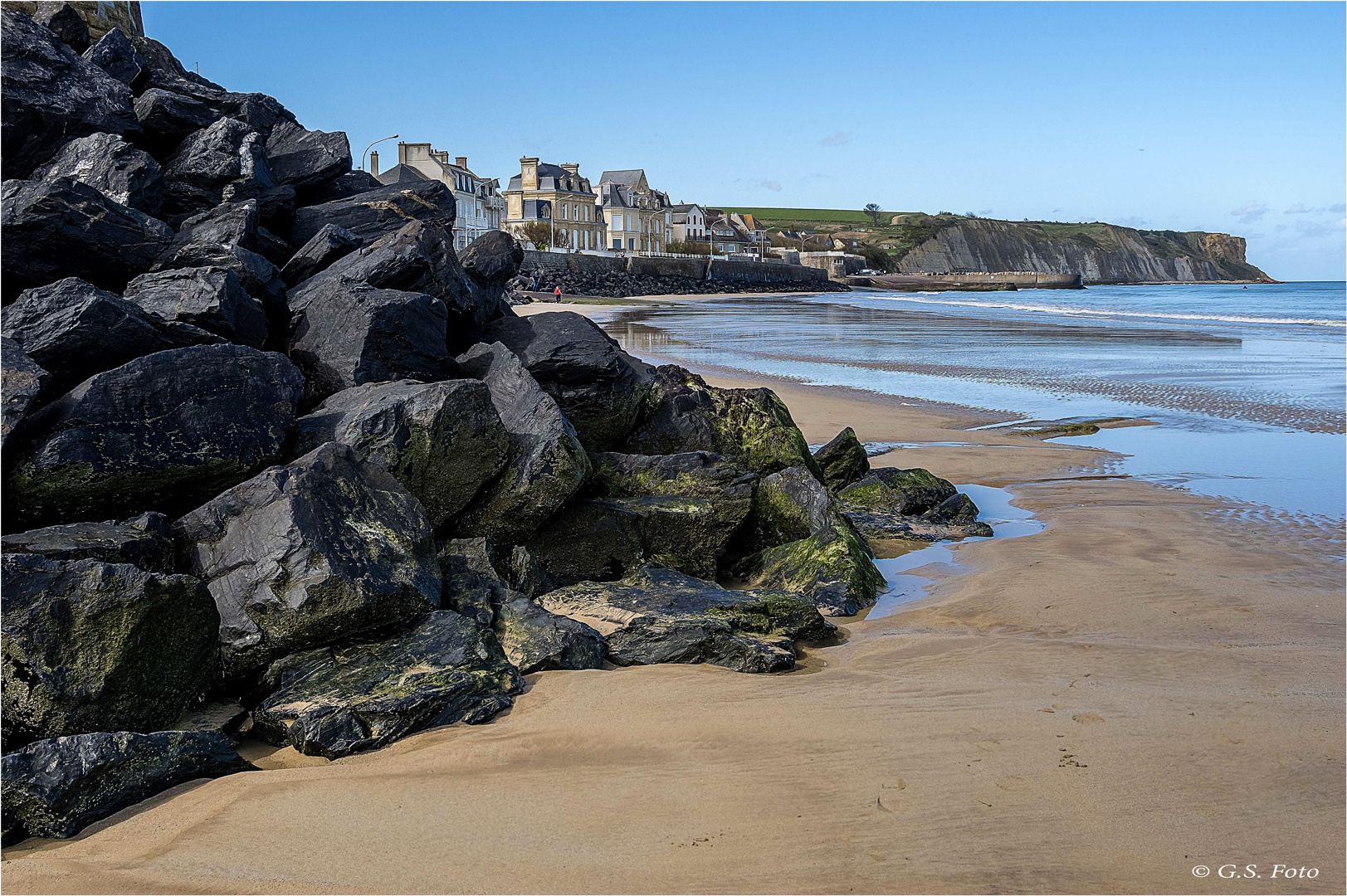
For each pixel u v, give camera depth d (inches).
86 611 204.1
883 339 1437.0
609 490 370.6
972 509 439.5
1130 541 393.1
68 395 259.9
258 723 220.5
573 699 236.7
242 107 528.4
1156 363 1055.0
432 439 296.2
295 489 241.0
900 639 289.7
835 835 174.2
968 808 182.7
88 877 164.6
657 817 181.2
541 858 168.1
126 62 499.5
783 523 374.0
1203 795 187.3
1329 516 426.6
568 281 3437.5
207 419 272.5
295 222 481.1
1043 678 250.5
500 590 278.2
